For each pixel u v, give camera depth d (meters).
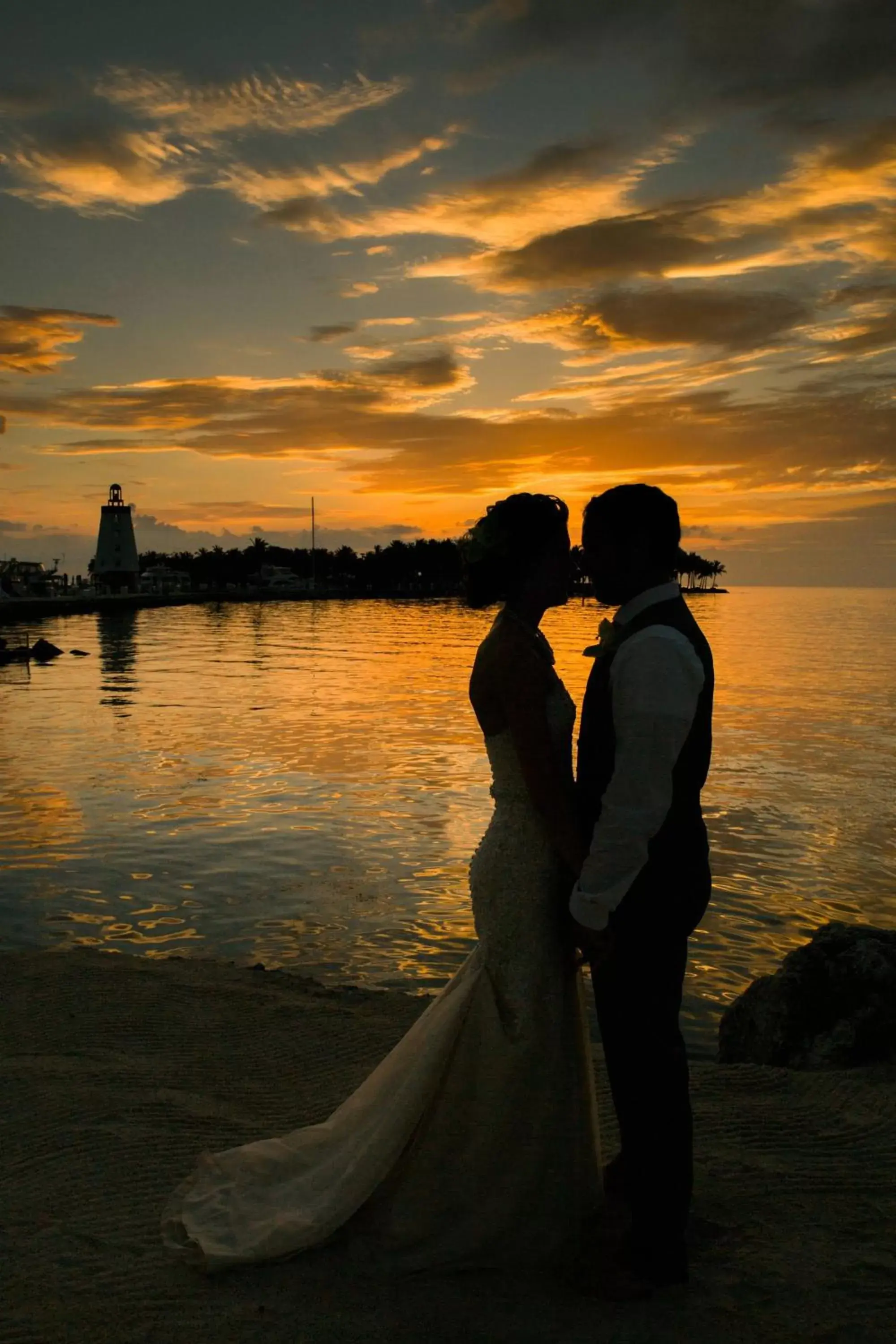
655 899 2.44
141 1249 2.70
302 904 9.14
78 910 8.93
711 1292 2.47
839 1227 2.84
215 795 14.31
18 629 76.31
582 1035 2.67
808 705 28.34
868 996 4.98
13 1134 3.67
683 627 2.38
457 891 9.55
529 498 2.57
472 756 17.98
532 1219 2.58
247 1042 5.27
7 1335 2.28
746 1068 4.57
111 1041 5.27
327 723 23.02
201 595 149.00
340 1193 2.58
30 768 16.72
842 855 11.12
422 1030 2.67
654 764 2.27
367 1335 2.27
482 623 88.88
